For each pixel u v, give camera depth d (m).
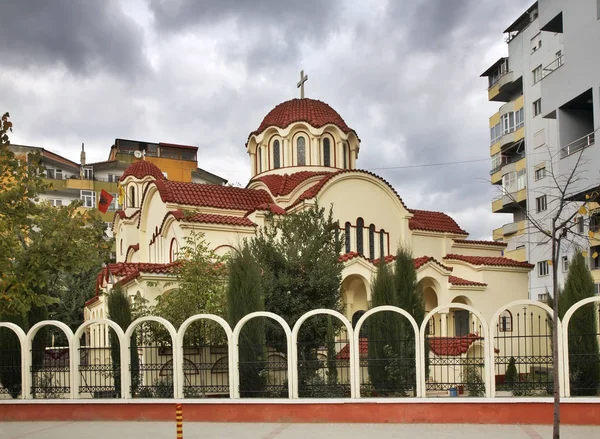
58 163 67.94
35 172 19.58
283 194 33.47
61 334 45.78
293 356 17.95
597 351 17.41
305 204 30.78
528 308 33.56
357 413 17.33
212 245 28.97
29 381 19.50
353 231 32.22
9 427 18.06
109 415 18.70
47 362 23.28
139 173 42.28
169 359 21.84
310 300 22.53
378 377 18.33
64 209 20.39
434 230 36.19
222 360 21.62
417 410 17.08
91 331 35.56
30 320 22.97
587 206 25.14
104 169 70.38
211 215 29.75
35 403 19.16
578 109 27.23
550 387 17.05
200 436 15.79
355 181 32.59
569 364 17.22
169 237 30.41
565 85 26.55
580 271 18.22
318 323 22.05
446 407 16.97
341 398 17.53
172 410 18.38
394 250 33.72
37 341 22.78
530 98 43.38
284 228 23.77
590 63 24.97
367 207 32.94
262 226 30.00
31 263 19.48
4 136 18.73
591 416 16.31
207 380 21.61
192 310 22.59
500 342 31.20
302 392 18.39
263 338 19.17
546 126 41.34
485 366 17.16
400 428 16.38
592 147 24.53
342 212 32.03
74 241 20.33
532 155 42.62
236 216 32.28
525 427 16.23
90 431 16.97
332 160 36.66
